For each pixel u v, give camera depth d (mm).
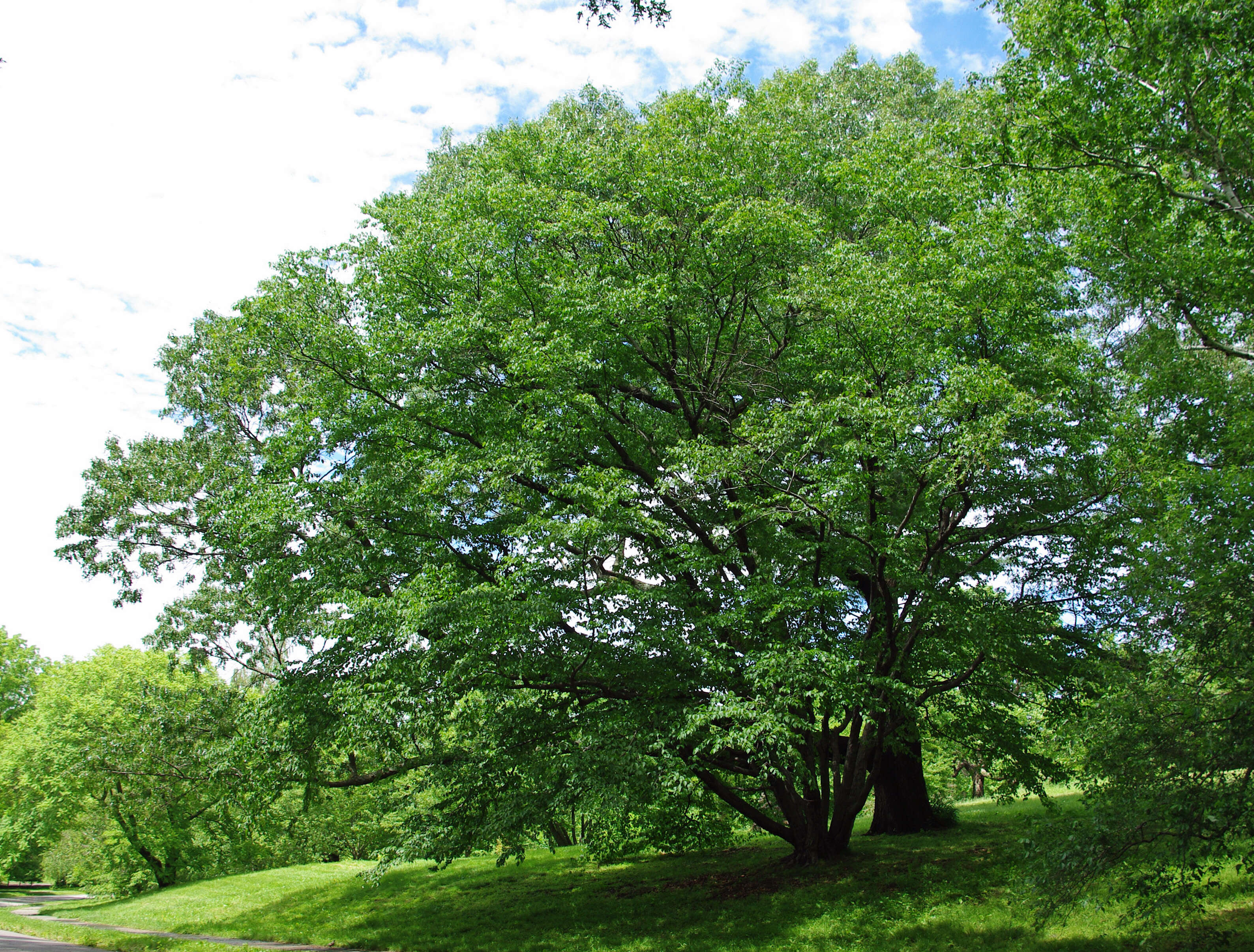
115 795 31875
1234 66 9867
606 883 19312
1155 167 10727
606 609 14227
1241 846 8664
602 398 15656
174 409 21297
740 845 22875
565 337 13852
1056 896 8867
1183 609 8195
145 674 34562
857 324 12773
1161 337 12000
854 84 21875
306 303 15555
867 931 12273
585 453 15734
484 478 14094
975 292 12266
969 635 13664
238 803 20156
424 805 17469
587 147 17328
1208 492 8539
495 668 13555
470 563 15070
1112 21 10180
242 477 17953
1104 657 10305
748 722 12969
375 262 16219
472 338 14781
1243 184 10664
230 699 21859
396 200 17156
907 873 14570
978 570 15062
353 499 14758
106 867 36531
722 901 15258
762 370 16547
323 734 15984
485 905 18781
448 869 24281
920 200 13805
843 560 14562
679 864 20688
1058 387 12398
